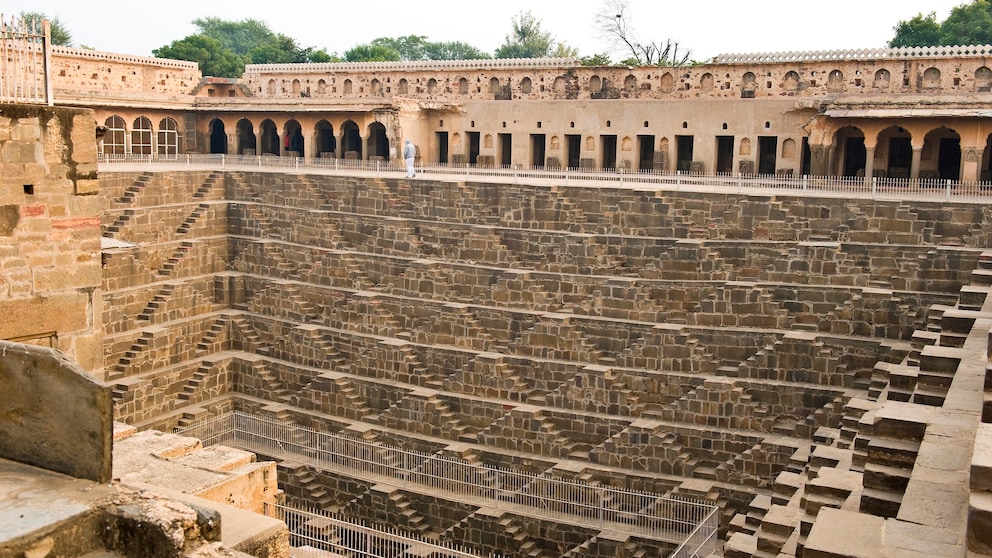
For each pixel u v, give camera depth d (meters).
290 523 26.00
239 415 37.47
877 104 43.19
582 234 38.56
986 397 15.11
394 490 33.38
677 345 34.25
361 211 45.69
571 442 34.44
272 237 47.19
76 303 18.69
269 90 68.44
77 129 18.34
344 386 38.84
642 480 32.03
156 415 39.59
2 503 11.13
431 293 40.25
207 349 42.97
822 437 29.11
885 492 15.81
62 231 18.34
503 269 38.94
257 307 44.53
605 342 35.84
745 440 31.70
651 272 36.66
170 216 46.06
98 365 19.20
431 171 49.69
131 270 42.78
